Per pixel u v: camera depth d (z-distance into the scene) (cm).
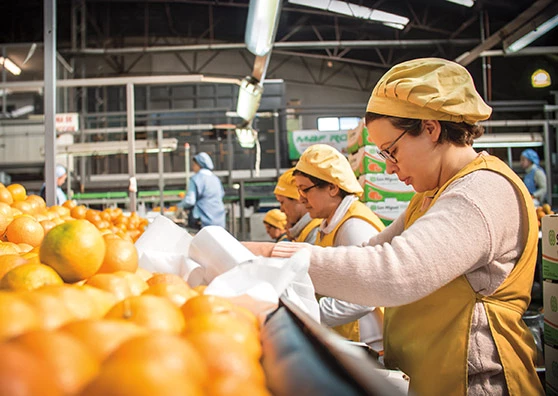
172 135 1012
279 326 50
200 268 92
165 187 766
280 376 37
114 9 1314
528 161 680
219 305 55
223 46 1182
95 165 1018
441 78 110
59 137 564
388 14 847
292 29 1357
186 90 1259
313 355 39
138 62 1482
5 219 131
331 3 816
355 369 35
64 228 71
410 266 93
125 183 734
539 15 566
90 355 34
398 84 111
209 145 1010
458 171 113
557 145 885
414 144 114
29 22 1298
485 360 104
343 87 1620
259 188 800
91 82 379
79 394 29
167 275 78
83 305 51
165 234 117
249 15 310
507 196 102
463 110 108
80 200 718
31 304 45
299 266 80
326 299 164
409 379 113
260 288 68
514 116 1348
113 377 30
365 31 1341
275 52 1531
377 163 305
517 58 1290
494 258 103
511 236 103
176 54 1496
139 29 1395
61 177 495
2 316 41
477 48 740
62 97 1051
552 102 1284
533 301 396
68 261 70
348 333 174
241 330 48
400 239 98
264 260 79
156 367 31
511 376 104
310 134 899
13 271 67
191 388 32
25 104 1118
